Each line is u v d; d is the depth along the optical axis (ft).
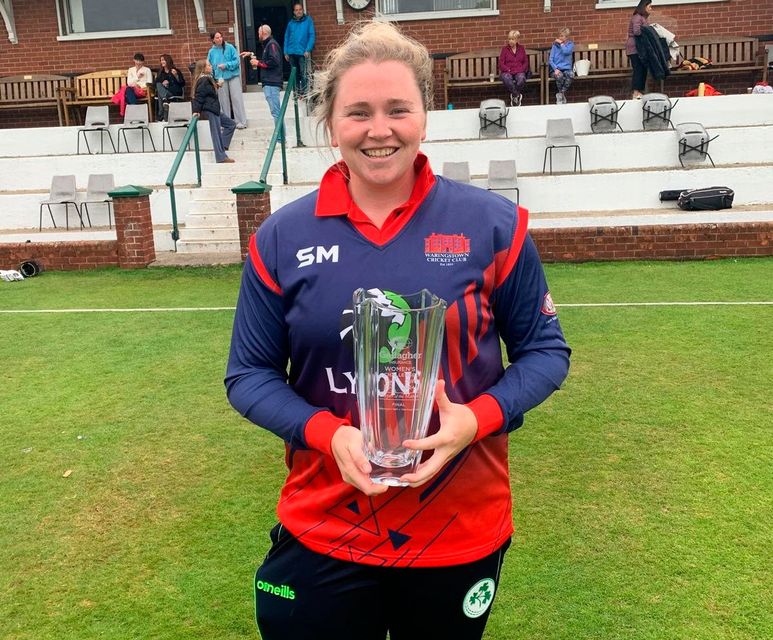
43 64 52.13
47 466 14.01
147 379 18.81
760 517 11.38
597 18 48.78
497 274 5.36
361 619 5.49
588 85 48.96
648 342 20.30
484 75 48.93
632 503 11.92
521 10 49.08
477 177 40.75
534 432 14.70
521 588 9.85
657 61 43.50
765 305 23.70
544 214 38.47
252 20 51.67
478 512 5.39
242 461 13.99
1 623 9.53
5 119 52.80
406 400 4.98
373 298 5.00
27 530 11.73
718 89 48.44
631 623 9.14
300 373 5.49
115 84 50.70
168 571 10.52
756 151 40.42
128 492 12.89
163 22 51.26
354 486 5.08
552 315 5.63
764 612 9.28
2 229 42.32
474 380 5.36
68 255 34.55
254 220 34.06
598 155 41.11
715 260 31.68
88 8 51.65
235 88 45.03
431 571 5.32
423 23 49.70
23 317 25.53
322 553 5.37
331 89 5.26
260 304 5.49
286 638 5.61
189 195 40.50
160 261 34.99
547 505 11.93
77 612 9.70
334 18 50.11
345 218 5.28
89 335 23.03
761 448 13.71
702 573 10.06
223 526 11.68
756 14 48.03
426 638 5.57
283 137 39.37
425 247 5.19
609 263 31.94
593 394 16.62
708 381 17.26
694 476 12.73
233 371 5.60
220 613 9.59
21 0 51.37
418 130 5.13
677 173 38.45
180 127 45.47
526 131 44.32
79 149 47.03
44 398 17.70
